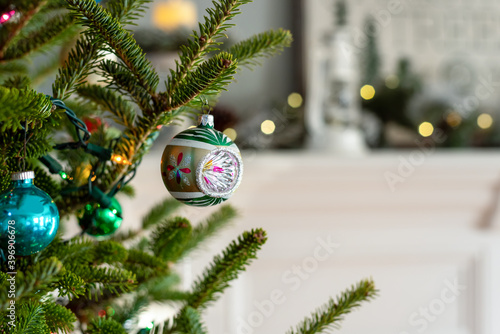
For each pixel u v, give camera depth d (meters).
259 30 2.86
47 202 0.77
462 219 2.50
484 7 3.08
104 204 0.88
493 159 2.40
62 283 0.79
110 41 0.79
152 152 2.22
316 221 2.41
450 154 2.40
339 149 2.50
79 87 0.90
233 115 2.48
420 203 2.45
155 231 1.02
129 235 1.12
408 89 2.65
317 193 2.38
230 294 2.34
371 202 2.42
